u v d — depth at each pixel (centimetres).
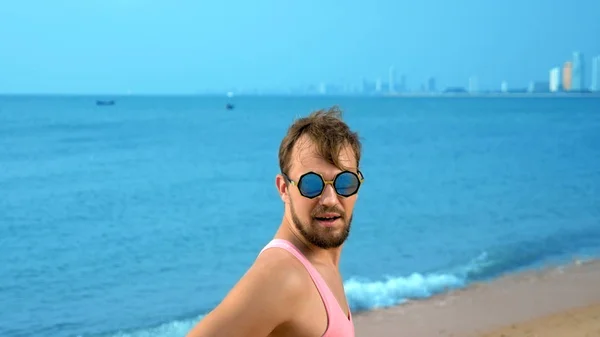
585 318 920
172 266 1414
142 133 6250
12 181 2984
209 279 1291
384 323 914
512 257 1368
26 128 6919
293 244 199
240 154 4341
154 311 1073
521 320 918
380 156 4116
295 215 200
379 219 1952
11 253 1567
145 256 1523
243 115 10525
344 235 202
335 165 199
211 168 3588
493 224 1819
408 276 1208
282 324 183
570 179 2905
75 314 1069
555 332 860
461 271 1249
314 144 199
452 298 1048
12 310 1095
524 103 19050
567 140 5306
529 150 4462
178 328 986
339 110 217
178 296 1162
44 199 2472
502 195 2442
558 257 1362
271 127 7194
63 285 1262
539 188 2622
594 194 2406
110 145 4912
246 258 1497
